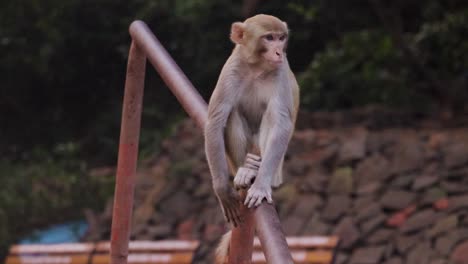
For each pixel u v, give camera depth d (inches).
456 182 574.2
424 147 617.9
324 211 582.2
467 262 506.0
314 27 911.7
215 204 621.0
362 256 538.6
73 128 989.2
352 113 756.6
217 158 207.0
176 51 941.8
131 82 222.2
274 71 217.5
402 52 804.0
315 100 811.4
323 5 838.5
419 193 573.9
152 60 213.3
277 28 214.2
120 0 947.3
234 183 195.0
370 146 632.4
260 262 393.7
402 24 836.0
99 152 932.6
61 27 925.8
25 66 938.7
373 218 564.4
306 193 604.4
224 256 204.2
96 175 802.2
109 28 949.8
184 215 625.9
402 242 539.5
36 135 978.1
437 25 831.1
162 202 639.8
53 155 904.9
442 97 783.1
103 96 990.4
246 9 703.1
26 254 515.2
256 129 223.3
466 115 751.1
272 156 205.3
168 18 937.5
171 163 687.1
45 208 704.4
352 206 580.4
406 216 557.9
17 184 730.8
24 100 970.1
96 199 732.0
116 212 223.3
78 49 950.4
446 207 553.3
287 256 156.9
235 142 216.7
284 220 585.9
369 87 805.2
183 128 730.8
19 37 924.0
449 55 810.8
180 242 516.1
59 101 983.0
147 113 907.4
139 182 676.7
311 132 676.1
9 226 677.9
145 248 516.7
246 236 182.2
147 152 829.2
